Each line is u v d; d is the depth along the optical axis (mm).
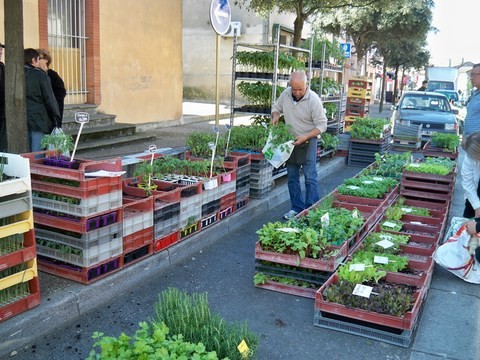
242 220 6871
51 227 4531
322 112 6836
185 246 5633
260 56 8625
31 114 6141
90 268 4410
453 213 7797
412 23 22062
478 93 6707
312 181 7113
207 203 6086
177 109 14617
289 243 4734
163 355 2465
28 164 3768
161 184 5773
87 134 9945
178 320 3135
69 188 4293
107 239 4539
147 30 12836
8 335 3637
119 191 4582
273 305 4578
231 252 5906
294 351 3820
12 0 4793
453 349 3891
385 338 3967
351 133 12070
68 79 10766
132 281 4828
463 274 5102
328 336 4062
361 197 6984
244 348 2992
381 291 4195
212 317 3387
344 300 4133
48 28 10125
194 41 25469
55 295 4184
